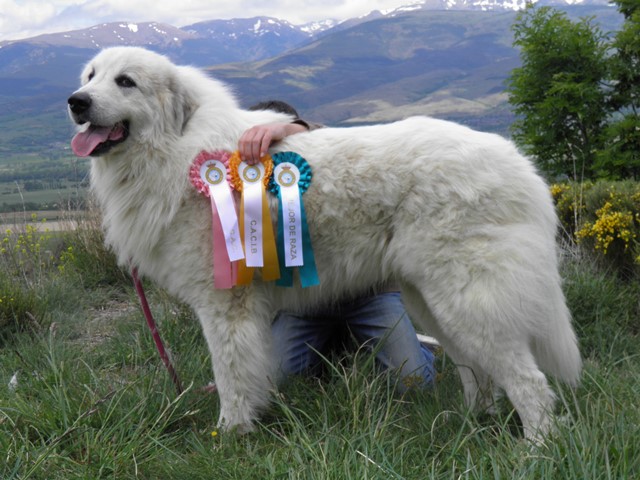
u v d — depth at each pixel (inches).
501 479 82.3
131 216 118.2
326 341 140.5
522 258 100.9
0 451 97.1
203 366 135.6
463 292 102.3
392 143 108.2
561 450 86.1
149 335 160.7
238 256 110.4
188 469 94.0
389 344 129.4
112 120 113.1
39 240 257.8
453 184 102.8
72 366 140.4
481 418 109.1
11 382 132.3
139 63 116.2
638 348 137.7
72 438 103.8
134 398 115.4
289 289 119.7
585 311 154.0
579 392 111.5
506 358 101.0
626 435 87.9
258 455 99.7
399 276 112.7
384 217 108.9
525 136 365.4
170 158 114.7
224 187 112.3
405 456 94.7
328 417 108.2
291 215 110.5
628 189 187.3
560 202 215.0
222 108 120.2
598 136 343.6
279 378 127.3
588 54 348.5
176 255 114.5
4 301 178.7
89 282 228.2
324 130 116.1
